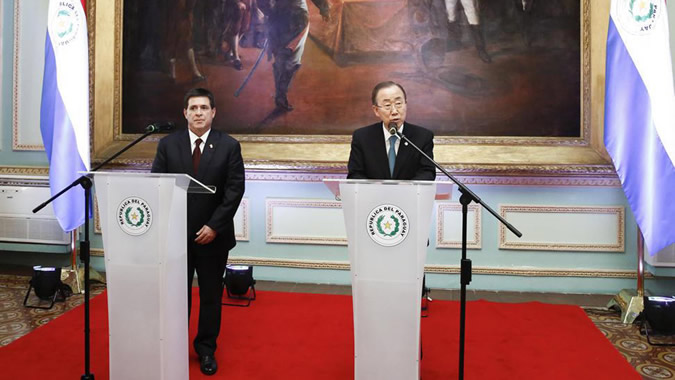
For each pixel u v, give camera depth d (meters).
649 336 3.13
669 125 3.13
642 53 3.18
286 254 4.44
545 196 4.13
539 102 4.11
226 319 3.38
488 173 4.10
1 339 2.99
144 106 4.56
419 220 1.92
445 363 2.68
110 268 2.13
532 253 4.17
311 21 4.34
